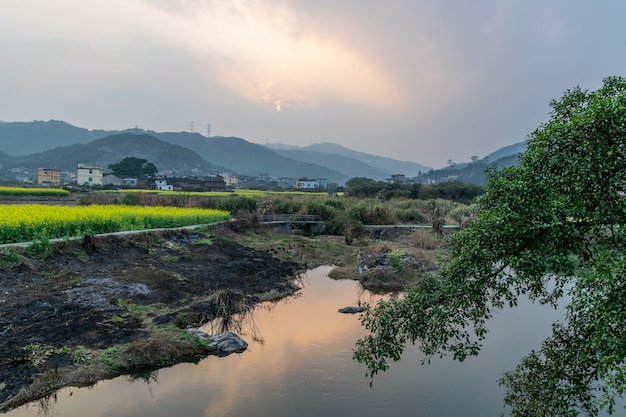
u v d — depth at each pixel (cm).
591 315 521
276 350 1285
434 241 3184
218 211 3728
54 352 1096
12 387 949
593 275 500
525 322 1501
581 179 540
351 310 1703
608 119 518
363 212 4438
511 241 598
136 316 1412
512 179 652
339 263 2725
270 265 2477
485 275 639
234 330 1454
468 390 1035
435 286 708
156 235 2427
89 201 4284
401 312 718
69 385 1000
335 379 1093
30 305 1331
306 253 2928
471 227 671
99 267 1836
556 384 620
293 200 5022
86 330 1247
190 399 983
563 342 644
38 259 1659
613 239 561
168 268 2027
